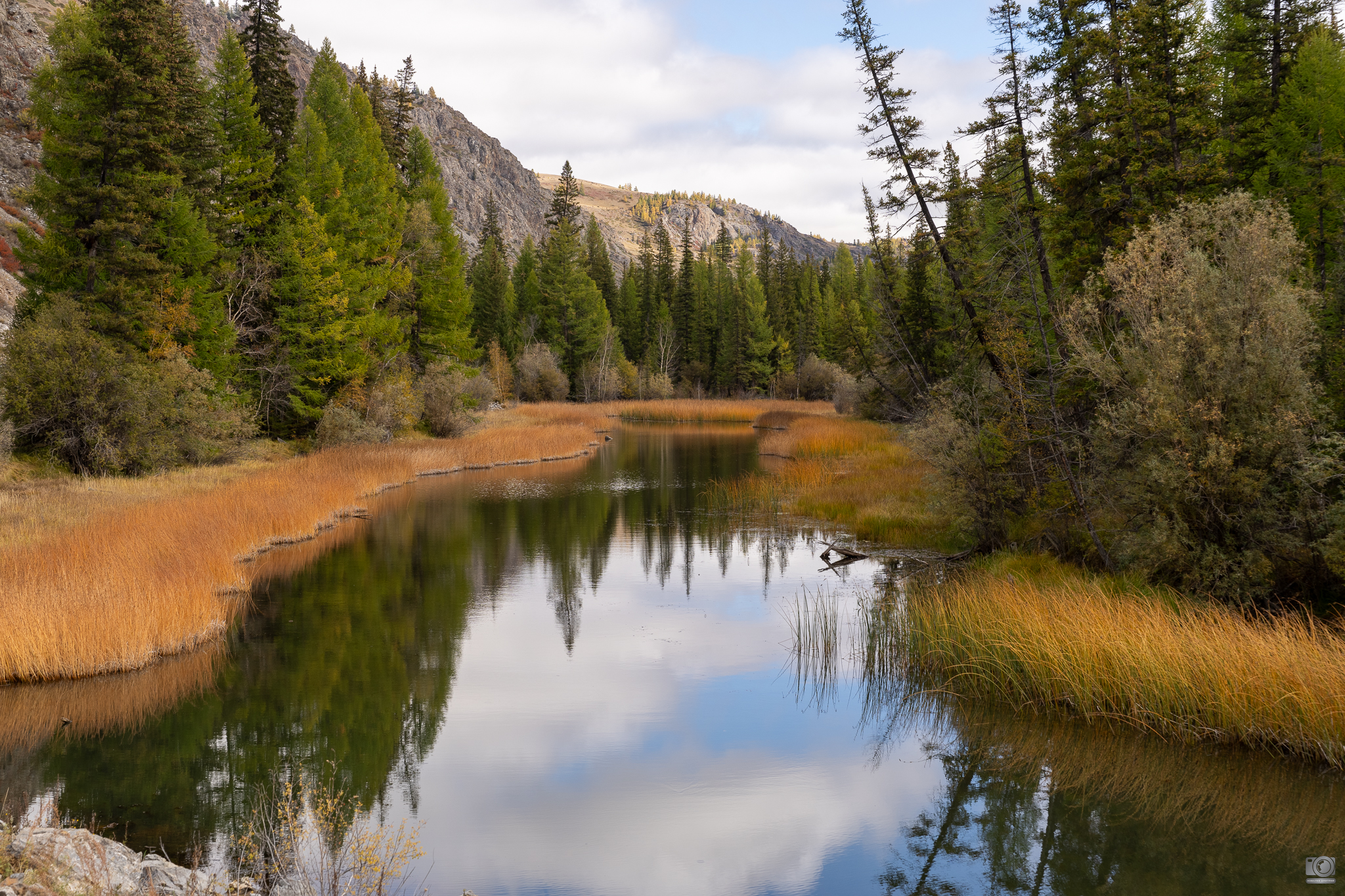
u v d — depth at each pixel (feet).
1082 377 50.06
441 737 32.94
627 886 22.26
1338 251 54.39
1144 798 27.48
